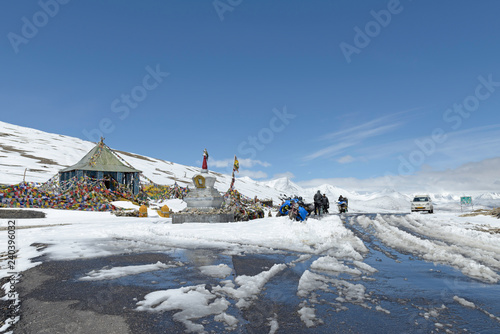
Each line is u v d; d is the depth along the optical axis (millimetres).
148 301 3154
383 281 3957
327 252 6043
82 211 19922
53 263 4957
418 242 7164
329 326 2549
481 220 13312
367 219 14305
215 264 4969
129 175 28344
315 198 18703
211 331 2459
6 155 52469
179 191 31281
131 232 9078
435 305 3055
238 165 16469
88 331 2455
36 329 2496
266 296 3354
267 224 11047
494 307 2984
